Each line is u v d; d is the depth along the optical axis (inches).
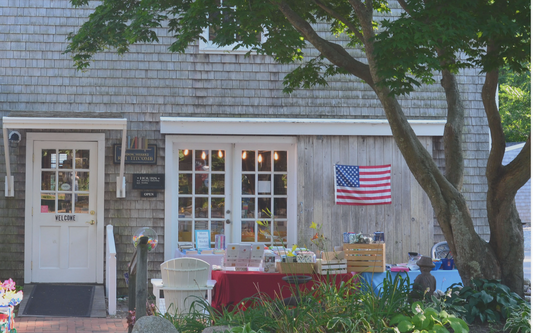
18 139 322.3
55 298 301.4
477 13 206.4
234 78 341.4
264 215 344.2
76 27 334.3
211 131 333.1
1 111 327.9
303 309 167.6
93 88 333.7
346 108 346.0
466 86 353.7
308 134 338.0
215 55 341.1
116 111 334.0
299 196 338.3
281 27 239.3
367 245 265.9
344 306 168.2
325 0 272.2
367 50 220.5
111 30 271.4
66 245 331.3
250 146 344.2
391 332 157.6
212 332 157.9
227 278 252.1
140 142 332.5
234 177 342.0
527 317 171.3
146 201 333.1
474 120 353.1
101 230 330.3
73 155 332.2
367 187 341.4
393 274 267.6
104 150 331.6
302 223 337.7
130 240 331.6
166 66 338.0
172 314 219.6
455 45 192.7
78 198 333.1
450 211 219.6
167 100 336.8
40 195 330.3
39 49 331.9
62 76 332.5
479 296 192.7
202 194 342.3
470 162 351.6
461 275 218.7
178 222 340.2
